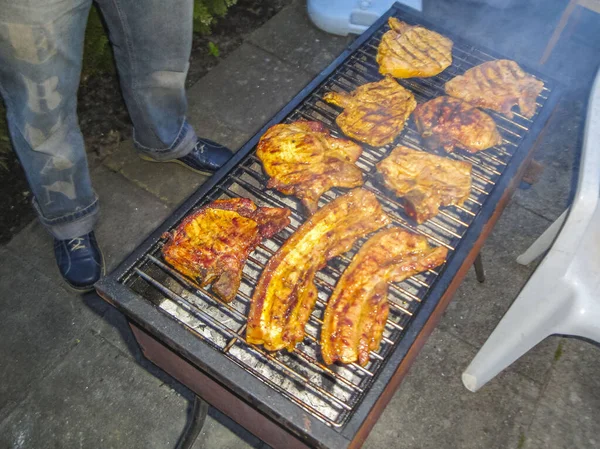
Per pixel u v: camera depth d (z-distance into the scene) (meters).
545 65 1.34
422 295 0.63
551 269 0.70
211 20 1.37
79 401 0.86
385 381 0.52
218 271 0.60
